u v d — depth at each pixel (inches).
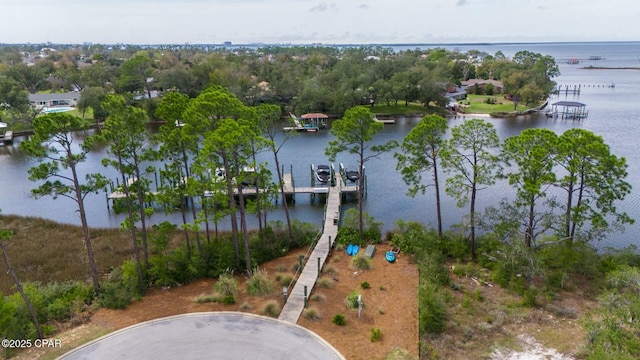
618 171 1055.0
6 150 2849.4
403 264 1206.3
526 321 952.3
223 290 1010.1
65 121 895.7
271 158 2519.7
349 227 1401.3
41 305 945.5
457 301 1034.1
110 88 4188.0
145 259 1109.1
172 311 962.1
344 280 1109.7
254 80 4384.8
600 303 947.3
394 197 1843.0
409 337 866.1
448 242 1285.7
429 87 3846.0
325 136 3117.6
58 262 1263.5
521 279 1100.5
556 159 1121.4
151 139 1058.7
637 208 1631.4
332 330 884.0
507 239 1278.3
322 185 1987.0
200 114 1023.6
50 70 5664.4
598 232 1160.8
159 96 3922.2
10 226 1556.3
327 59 6151.6
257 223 1601.9
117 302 981.8
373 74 4188.0
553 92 4598.9
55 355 807.7
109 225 1622.8
